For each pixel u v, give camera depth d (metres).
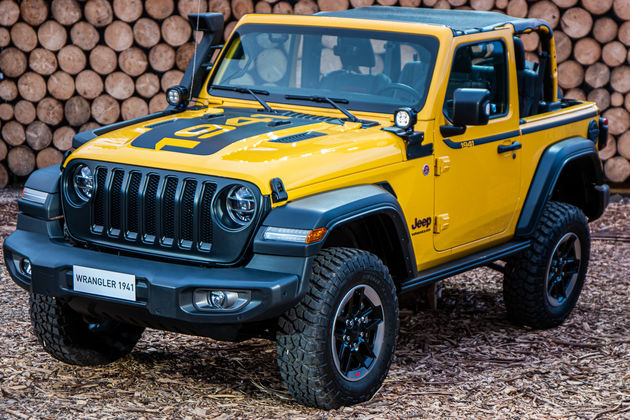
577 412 4.54
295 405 4.54
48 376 4.88
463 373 5.13
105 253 4.41
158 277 4.09
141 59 10.16
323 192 4.31
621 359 5.43
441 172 5.03
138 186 4.32
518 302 5.96
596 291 7.04
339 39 5.29
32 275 4.44
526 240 5.88
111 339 5.11
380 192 4.50
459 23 5.50
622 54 10.52
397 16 5.66
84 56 10.20
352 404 4.52
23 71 10.30
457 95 4.75
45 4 10.14
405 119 4.76
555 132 6.05
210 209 4.15
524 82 5.98
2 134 10.49
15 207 9.41
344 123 4.96
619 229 9.09
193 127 4.70
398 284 4.90
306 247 4.02
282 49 5.45
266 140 4.50
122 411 4.39
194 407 4.48
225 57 5.61
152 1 10.02
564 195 6.63
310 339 4.21
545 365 5.30
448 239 5.21
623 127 10.73
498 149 5.46
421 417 4.42
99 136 4.79
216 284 4.01
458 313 6.43
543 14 10.46
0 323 5.77
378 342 4.62
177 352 5.36
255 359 5.27
